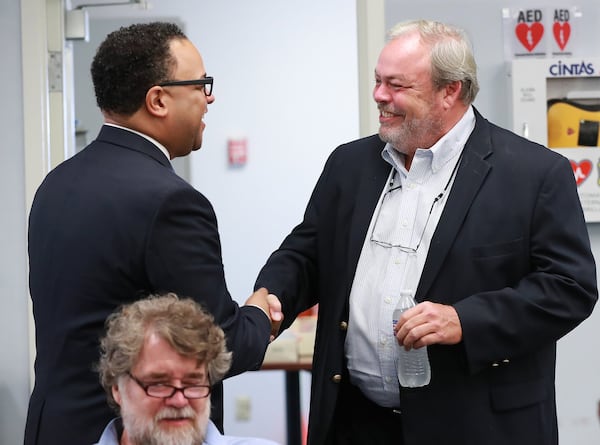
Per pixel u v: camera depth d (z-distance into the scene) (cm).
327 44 585
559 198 223
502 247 222
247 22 582
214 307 195
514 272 224
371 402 237
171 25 210
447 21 319
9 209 335
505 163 227
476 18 320
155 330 159
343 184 246
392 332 225
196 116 207
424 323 209
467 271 221
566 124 313
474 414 220
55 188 204
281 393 584
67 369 194
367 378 231
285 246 255
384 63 225
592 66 313
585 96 314
